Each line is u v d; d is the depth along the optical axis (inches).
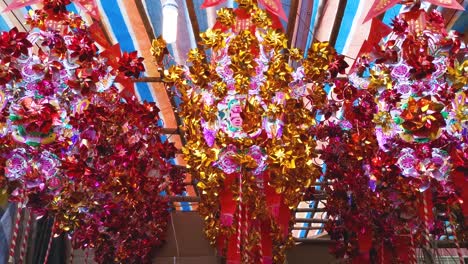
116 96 92.8
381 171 89.9
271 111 81.1
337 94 95.4
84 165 82.9
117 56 91.9
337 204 108.0
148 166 97.2
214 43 82.7
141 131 94.6
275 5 82.5
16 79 77.3
